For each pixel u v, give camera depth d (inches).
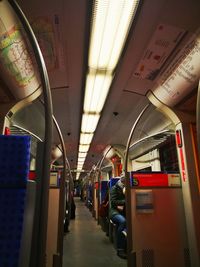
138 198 122.3
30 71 106.3
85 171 788.0
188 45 98.3
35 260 46.5
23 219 40.5
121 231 174.2
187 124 128.5
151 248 116.3
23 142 44.1
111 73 137.1
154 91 139.8
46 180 51.9
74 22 98.3
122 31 98.0
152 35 105.5
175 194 125.7
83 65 134.6
